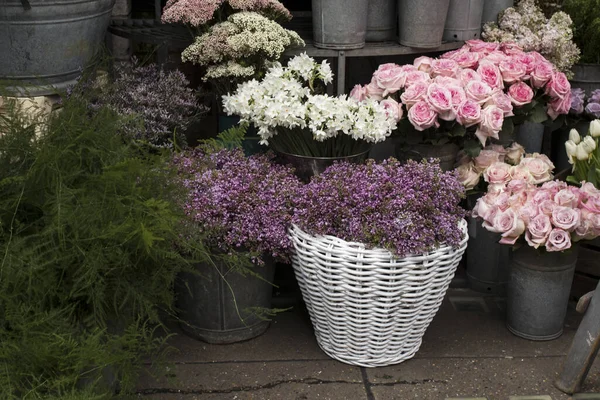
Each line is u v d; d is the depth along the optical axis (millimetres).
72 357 1888
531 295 2615
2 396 1769
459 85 2680
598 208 2449
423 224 2301
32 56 2732
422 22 2963
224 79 2926
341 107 2502
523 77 2781
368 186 2363
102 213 1980
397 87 2713
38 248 1939
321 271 2342
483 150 2791
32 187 2010
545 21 3137
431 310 2451
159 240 2031
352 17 2916
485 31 3180
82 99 2271
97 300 1939
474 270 2992
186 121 2861
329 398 2350
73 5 2709
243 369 2479
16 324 1848
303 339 2662
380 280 2293
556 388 2426
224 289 2508
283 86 2582
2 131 2133
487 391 2402
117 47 3449
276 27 2840
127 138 2473
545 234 2445
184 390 2371
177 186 2232
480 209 2539
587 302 2352
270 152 2711
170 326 2695
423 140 2750
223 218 2395
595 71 3143
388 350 2473
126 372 2018
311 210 2342
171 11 2879
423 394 2379
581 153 2600
